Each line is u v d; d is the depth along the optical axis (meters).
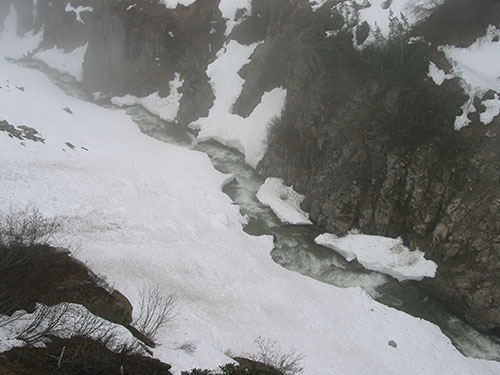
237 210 32.59
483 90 29.47
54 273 15.16
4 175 24.28
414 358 22.75
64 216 23.70
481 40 31.41
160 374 12.69
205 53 45.22
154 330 16.00
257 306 23.23
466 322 25.62
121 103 46.50
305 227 31.72
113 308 15.22
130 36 46.44
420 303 26.59
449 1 32.31
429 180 28.62
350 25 34.31
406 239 28.89
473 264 26.12
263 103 39.38
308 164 33.56
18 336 10.76
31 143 28.72
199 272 24.11
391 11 32.03
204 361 15.52
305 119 34.00
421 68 30.78
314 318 23.72
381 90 30.95
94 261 20.81
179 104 43.78
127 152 35.91
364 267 28.55
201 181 34.53
